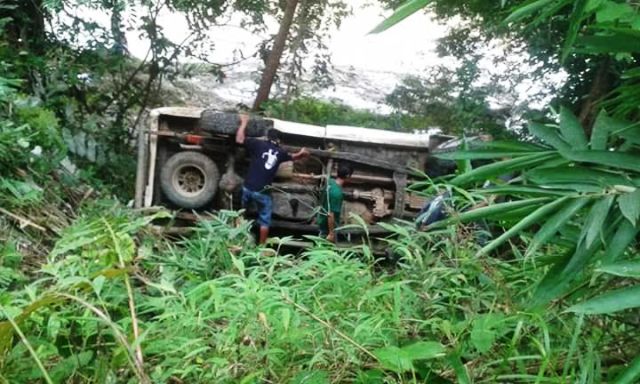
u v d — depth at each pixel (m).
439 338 2.50
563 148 2.08
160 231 4.54
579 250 1.93
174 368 2.07
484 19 11.97
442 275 2.74
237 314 2.28
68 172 6.79
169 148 8.22
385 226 3.05
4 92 6.11
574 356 2.25
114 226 2.84
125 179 10.18
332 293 2.70
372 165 8.15
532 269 2.59
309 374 2.08
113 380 2.10
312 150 8.05
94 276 2.21
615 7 1.92
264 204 7.79
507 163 2.16
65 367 2.15
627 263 1.78
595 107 2.63
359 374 2.12
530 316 2.29
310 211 8.05
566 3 2.04
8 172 5.47
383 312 2.49
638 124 2.04
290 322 2.25
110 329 2.31
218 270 3.57
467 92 12.84
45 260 4.18
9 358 2.09
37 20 10.74
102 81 12.11
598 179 1.95
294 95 14.18
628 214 1.77
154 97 12.74
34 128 6.36
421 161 8.20
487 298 2.65
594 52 2.12
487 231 3.02
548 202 2.08
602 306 1.71
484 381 2.18
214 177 7.98
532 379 2.12
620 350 2.31
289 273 2.82
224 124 7.85
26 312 1.99
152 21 11.79
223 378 2.11
